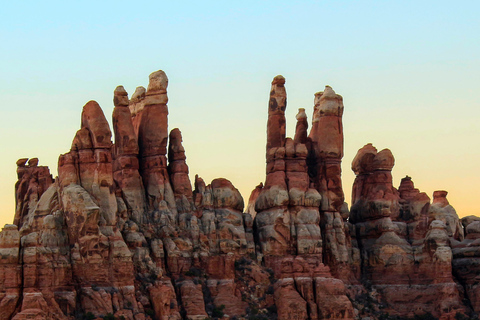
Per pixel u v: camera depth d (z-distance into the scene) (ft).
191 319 615.16
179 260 637.71
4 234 574.56
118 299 596.29
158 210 651.66
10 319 565.12
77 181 617.62
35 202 655.76
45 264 579.89
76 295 588.91
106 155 620.49
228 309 633.20
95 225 602.44
